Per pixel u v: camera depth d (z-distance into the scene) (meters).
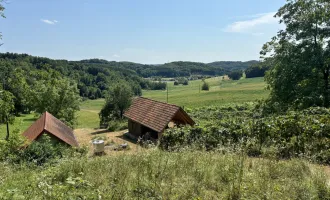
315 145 9.67
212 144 12.37
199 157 8.04
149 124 21.62
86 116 70.44
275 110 21.73
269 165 6.84
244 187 5.49
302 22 21.83
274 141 10.53
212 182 5.96
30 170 9.26
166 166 7.08
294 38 22.56
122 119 32.16
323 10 20.61
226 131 12.43
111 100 33.34
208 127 13.59
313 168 6.72
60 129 19.95
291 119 11.56
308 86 20.64
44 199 4.75
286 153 10.00
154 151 9.08
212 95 84.31
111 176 6.47
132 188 5.62
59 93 40.50
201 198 5.23
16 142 15.09
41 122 19.25
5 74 25.81
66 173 6.95
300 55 21.56
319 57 20.33
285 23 23.12
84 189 5.41
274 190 5.35
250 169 6.76
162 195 5.36
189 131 13.95
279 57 23.02
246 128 12.06
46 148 13.11
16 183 6.43
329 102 19.31
